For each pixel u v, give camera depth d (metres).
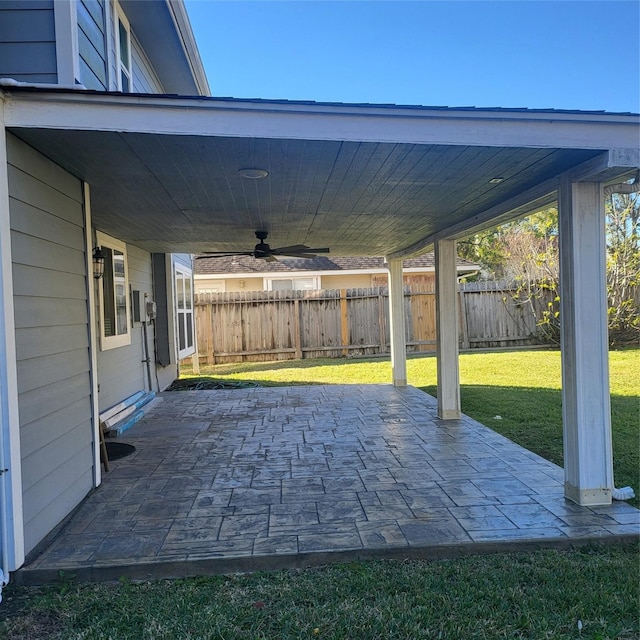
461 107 2.93
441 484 3.88
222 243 7.21
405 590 2.52
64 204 3.50
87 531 3.14
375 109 2.91
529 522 3.17
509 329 13.20
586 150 3.09
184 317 10.41
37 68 3.36
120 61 5.24
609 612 2.31
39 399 3.04
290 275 15.05
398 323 8.50
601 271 3.47
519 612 2.32
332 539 2.97
